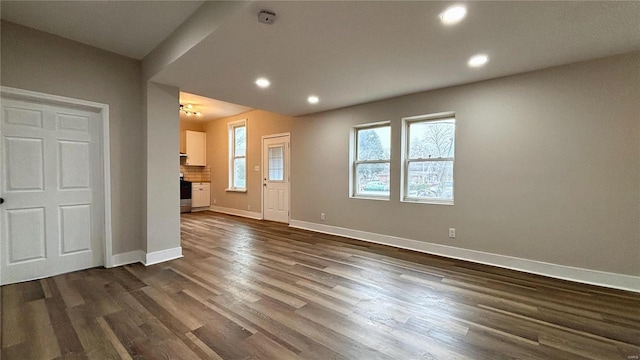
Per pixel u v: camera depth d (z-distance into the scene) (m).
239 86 3.63
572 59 2.79
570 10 1.94
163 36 2.92
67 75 2.94
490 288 2.68
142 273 3.04
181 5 2.37
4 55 2.59
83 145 3.14
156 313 2.18
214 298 2.44
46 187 2.91
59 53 2.89
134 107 3.45
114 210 3.29
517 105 3.20
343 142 4.89
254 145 6.77
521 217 3.20
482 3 1.87
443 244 3.78
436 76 3.27
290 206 5.87
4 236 2.69
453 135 3.79
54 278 2.88
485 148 3.42
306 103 4.57
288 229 5.48
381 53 2.66
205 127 8.23
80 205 3.13
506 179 3.29
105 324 2.02
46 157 2.91
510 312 2.22
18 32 2.65
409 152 4.18
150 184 3.40
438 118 3.92
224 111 6.88
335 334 1.91
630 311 2.24
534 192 3.12
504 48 2.55
